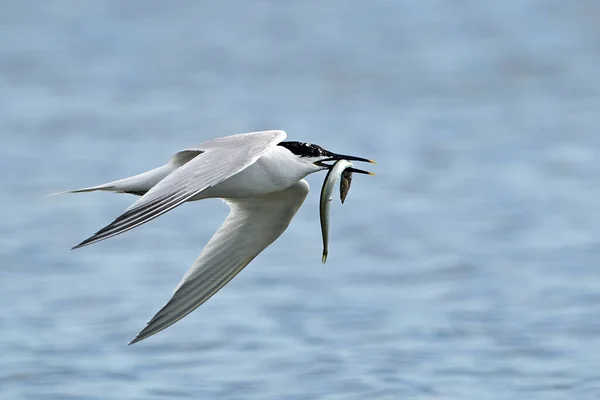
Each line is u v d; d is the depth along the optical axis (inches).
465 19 1550.2
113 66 1263.5
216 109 1046.4
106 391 401.7
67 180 792.3
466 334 460.4
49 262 596.1
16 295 533.3
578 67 1222.9
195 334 468.4
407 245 626.5
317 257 604.7
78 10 1646.2
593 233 640.4
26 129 959.6
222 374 415.5
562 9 1605.6
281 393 394.0
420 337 455.5
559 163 838.5
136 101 1082.1
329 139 927.7
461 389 395.9
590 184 771.4
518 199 735.1
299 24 1539.1
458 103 1075.9
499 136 934.4
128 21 1563.7
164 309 323.3
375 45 1378.0
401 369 417.7
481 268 571.5
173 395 396.8
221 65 1273.4
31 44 1386.6
